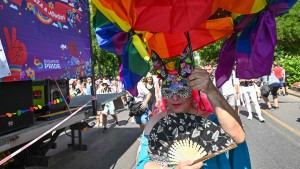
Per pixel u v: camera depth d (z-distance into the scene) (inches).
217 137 79.4
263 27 70.4
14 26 146.9
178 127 81.0
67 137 367.6
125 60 83.1
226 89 368.8
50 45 180.1
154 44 82.1
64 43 197.5
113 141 342.0
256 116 437.7
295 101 613.3
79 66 218.1
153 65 84.4
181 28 71.3
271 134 323.3
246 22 74.6
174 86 82.7
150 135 81.4
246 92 408.5
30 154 189.5
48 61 176.6
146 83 351.3
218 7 70.3
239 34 79.9
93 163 259.8
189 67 81.4
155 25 71.6
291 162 233.1
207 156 76.0
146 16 70.1
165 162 79.1
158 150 80.2
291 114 449.7
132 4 68.4
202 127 80.5
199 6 66.7
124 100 631.2
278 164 229.9
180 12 68.3
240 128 78.6
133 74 84.6
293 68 863.1
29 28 159.6
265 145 281.6
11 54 143.8
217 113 78.2
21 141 146.0
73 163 260.7
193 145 79.3
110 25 80.7
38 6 169.0
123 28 74.2
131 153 288.0
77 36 217.5
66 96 230.4
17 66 148.2
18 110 149.9
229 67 84.5
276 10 70.2
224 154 82.0
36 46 165.3
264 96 510.6
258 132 335.0
